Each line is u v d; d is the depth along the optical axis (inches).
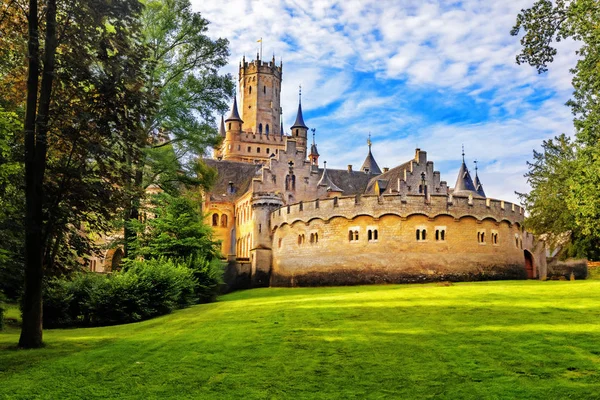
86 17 685.3
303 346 644.7
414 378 503.5
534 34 746.8
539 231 1782.7
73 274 931.3
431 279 1824.6
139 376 523.2
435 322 776.9
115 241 1418.6
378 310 917.8
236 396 463.2
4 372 532.1
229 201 2893.7
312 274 1996.8
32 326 680.4
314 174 2610.7
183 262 1505.9
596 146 995.9
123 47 723.4
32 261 678.5
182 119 1403.8
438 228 1863.9
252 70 4431.6
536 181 1913.1
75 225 778.8
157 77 1396.4
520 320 772.6
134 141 743.1
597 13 721.6
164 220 1615.4
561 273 2474.2
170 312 1181.7
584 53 812.6
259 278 2247.8
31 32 665.0
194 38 1433.3
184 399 454.6
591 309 858.1
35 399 447.5
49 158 754.8
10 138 734.5
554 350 583.2
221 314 1021.2
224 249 2842.0
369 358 577.6
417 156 2423.7
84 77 692.1
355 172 2935.5
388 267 1845.5
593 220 1088.2
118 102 711.1
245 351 628.1
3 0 725.9
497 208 1962.4
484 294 1117.7
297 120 4419.3
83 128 689.0
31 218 663.1
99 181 733.9
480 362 547.2
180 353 625.3
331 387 486.0
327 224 1980.8
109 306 1046.4
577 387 459.5
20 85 782.5
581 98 1013.8
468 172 2667.3
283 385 493.7
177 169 1460.4
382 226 1877.5
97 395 463.8
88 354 621.9
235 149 4249.5
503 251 1966.0
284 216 2164.1
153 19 1409.9
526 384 474.0
